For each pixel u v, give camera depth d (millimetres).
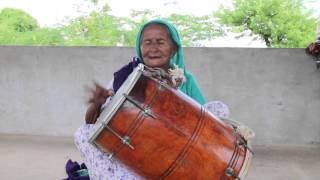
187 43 11500
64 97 7324
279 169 5559
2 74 7477
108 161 1978
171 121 1853
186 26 11727
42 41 13070
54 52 7281
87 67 7188
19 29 13914
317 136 6656
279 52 6621
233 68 6727
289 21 10781
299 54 6586
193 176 1866
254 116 6746
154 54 2125
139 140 1828
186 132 1861
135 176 1973
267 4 10875
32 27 13992
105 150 1881
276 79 6660
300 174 5391
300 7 10891
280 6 10805
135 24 12367
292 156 6137
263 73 6676
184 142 1848
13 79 7457
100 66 7141
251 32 11141
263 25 10891
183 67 2264
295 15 10773
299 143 6691
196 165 1861
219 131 1949
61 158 6023
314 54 6391
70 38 13016
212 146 1895
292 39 10742
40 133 7441
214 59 6746
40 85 7379
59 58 7273
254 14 11078
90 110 1991
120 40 12328
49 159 5965
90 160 2016
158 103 1860
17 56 7406
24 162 5805
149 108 1839
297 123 6676
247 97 6734
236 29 11234
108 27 12492
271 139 6730
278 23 10812
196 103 1978
